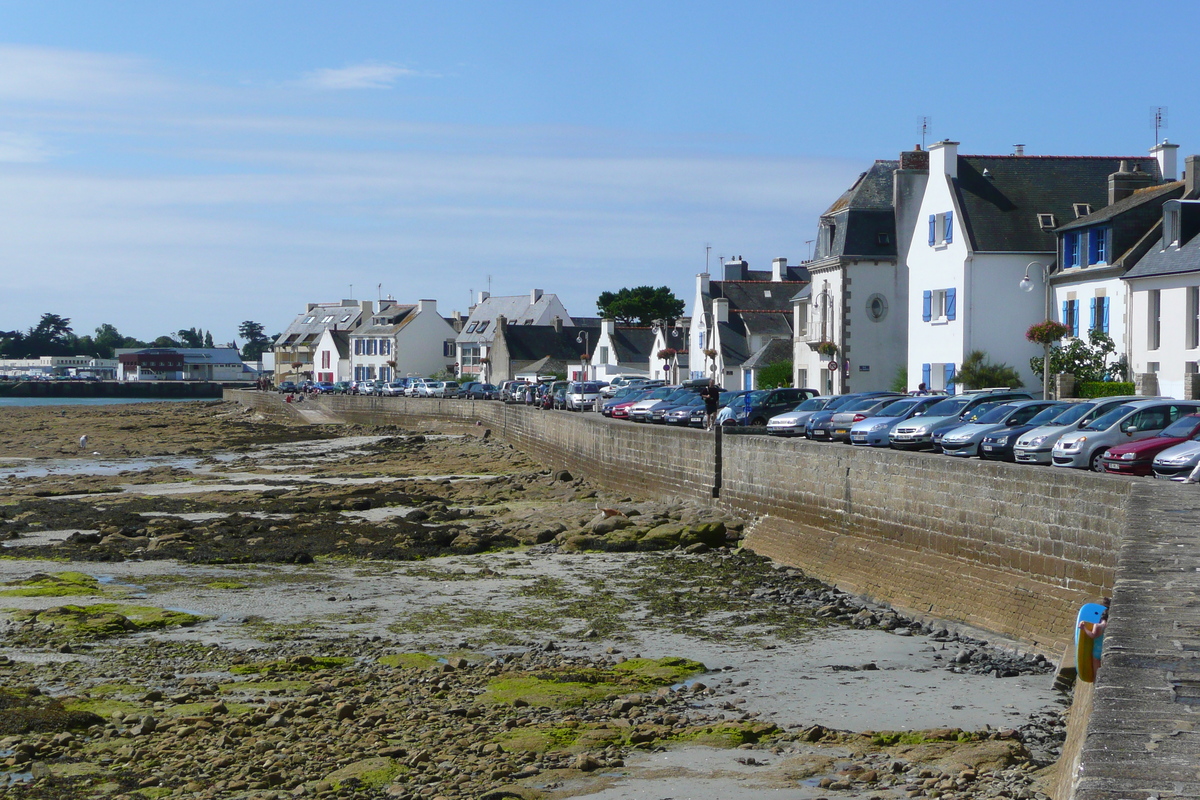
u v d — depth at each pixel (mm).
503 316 123750
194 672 17312
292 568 27422
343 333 154750
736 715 14719
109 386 178125
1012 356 50719
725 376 80000
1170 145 53375
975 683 16641
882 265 61531
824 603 22797
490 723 14359
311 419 100375
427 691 15922
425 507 38844
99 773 12539
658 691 15969
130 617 21172
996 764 12281
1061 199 52875
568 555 28875
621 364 107375
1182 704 6430
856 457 25234
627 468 39469
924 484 22688
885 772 12156
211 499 41156
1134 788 5258
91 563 28078
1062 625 18234
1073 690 14773
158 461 62906
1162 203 45938
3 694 15602
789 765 12422
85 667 17625
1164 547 11727
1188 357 41125
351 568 27391
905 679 16891
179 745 13477
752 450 30312
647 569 26703
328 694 15805
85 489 46312
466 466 55344
